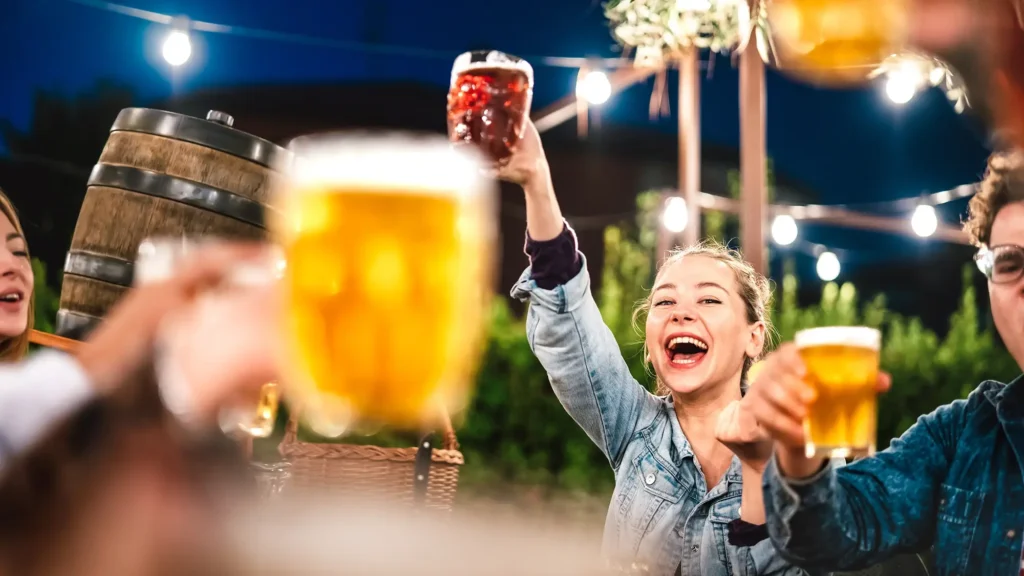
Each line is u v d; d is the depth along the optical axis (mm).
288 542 1290
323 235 856
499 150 1612
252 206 2291
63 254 7887
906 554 2037
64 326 2285
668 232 8820
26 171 9008
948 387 6539
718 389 2410
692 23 3906
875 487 1818
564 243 2299
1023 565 1729
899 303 13375
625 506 2402
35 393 739
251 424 1486
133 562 687
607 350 2422
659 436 2434
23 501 685
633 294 8602
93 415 735
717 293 2418
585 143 14594
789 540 1512
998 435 1798
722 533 2246
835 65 1491
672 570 2307
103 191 2289
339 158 869
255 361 848
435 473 2301
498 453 6156
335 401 869
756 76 5824
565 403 2451
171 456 736
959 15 1180
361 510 1917
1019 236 1763
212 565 716
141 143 2295
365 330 848
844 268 13797
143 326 822
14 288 2057
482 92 1606
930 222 7695
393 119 14102
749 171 5789
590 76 5484
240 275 860
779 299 8484
